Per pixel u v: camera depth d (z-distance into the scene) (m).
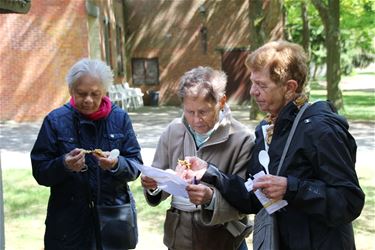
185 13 24.28
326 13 17.92
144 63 24.89
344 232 2.36
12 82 17.94
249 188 2.38
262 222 2.44
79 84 2.98
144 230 6.01
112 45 21.66
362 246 5.32
